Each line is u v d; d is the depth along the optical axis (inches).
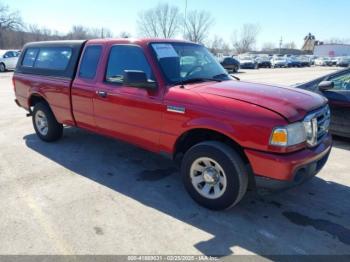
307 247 118.1
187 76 160.7
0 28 2733.8
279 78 896.9
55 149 219.6
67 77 201.0
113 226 130.0
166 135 151.6
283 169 121.7
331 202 150.9
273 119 122.2
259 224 132.6
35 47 236.4
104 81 178.5
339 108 231.1
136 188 163.5
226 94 139.2
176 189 162.7
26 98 240.1
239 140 127.9
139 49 163.0
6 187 162.6
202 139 150.5
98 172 182.4
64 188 162.4
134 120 164.2
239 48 3503.9
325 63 2042.3
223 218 136.7
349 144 238.7
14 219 133.8
